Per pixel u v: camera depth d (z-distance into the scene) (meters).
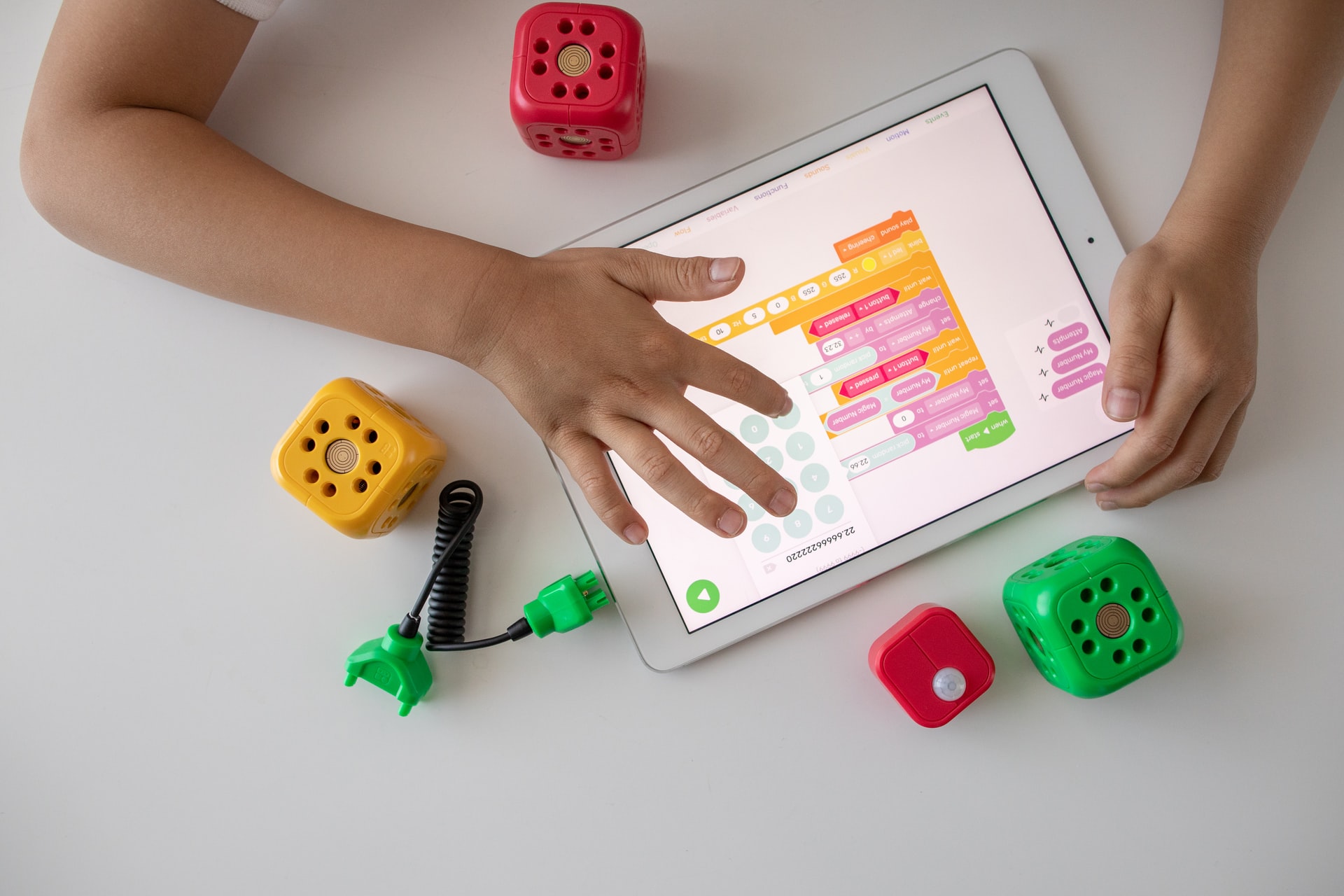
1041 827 0.76
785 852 0.76
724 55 0.81
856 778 0.77
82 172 0.70
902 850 0.76
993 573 0.79
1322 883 0.76
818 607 0.78
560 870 0.76
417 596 0.78
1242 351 0.73
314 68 0.80
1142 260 0.74
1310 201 0.81
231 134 0.79
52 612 0.78
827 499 0.76
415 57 0.80
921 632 0.73
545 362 0.69
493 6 0.81
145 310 0.79
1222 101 0.75
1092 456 0.77
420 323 0.70
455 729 0.77
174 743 0.77
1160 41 0.81
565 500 0.78
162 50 0.71
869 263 0.77
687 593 0.75
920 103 0.78
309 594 0.78
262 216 0.71
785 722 0.77
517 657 0.77
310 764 0.77
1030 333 0.77
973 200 0.78
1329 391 0.80
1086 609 0.72
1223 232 0.73
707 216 0.77
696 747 0.77
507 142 0.80
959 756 0.77
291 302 0.72
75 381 0.79
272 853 0.76
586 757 0.77
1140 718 0.77
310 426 0.72
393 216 0.79
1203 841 0.76
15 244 0.79
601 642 0.77
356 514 0.72
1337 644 0.78
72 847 0.76
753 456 0.68
